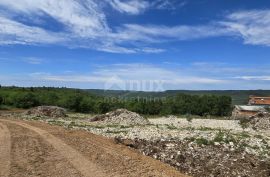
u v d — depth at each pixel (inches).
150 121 2092.8
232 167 708.7
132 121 1969.7
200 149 820.0
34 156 655.8
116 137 991.6
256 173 687.7
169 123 1932.8
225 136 1041.5
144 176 532.7
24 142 843.4
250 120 1937.7
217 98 3410.4
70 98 3410.4
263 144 951.6
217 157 763.4
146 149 840.3
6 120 1721.2
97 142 900.6
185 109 3346.5
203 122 2021.4
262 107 3063.5
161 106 3307.1
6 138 914.1
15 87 5078.7
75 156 664.4
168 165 702.5
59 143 835.4
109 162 620.1
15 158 631.2
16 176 501.0
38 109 2487.7
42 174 518.6
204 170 692.7
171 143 871.7
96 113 3203.7
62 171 539.5
